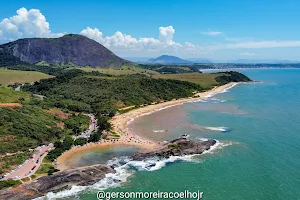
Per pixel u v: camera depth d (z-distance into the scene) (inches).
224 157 4434.1
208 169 4033.0
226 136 5502.0
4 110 5472.4
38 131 5187.0
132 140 5388.8
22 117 5423.2
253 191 3380.9
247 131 5797.2
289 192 3326.8
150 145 5118.1
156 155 4500.5
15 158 4205.2
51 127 5590.6
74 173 3759.8
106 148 5002.5
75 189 3590.1
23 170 3932.1
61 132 5546.3
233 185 3545.8
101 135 5600.4
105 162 4382.4
